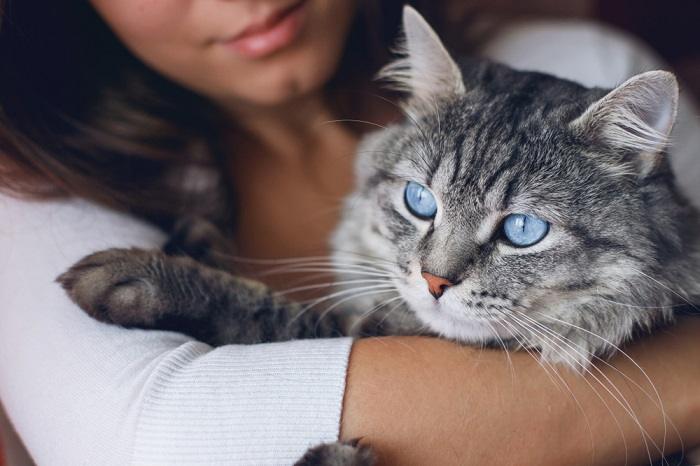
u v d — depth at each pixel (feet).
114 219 1.53
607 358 1.38
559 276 1.42
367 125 1.81
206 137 1.73
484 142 1.48
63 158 1.56
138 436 1.23
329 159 1.82
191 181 1.69
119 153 1.64
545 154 1.44
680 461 1.40
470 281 1.43
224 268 1.61
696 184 1.77
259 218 1.78
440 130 1.53
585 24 2.06
